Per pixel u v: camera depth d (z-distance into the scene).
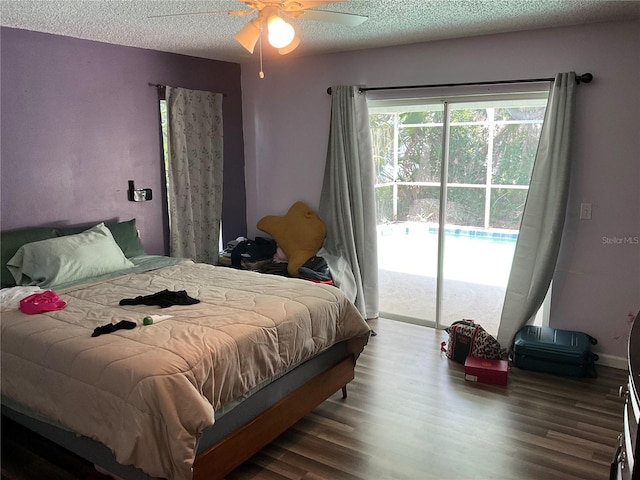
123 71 4.00
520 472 2.46
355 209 4.47
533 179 3.64
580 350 3.42
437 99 4.11
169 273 3.44
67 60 3.63
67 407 2.14
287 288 3.08
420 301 4.91
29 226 3.51
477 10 3.08
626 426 1.58
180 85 4.46
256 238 4.95
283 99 4.87
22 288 2.93
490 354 3.54
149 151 4.25
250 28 2.45
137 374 1.98
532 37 3.61
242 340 2.33
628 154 3.40
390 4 2.94
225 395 2.22
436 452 2.62
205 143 4.68
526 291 3.71
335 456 2.59
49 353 2.22
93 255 3.37
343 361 3.10
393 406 3.09
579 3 2.94
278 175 5.04
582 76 3.43
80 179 3.79
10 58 3.32
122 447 1.93
